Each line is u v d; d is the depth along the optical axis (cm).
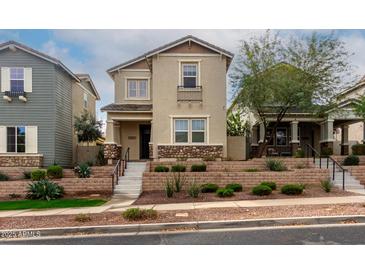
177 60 1925
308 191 1275
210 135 1905
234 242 646
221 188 1342
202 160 1814
